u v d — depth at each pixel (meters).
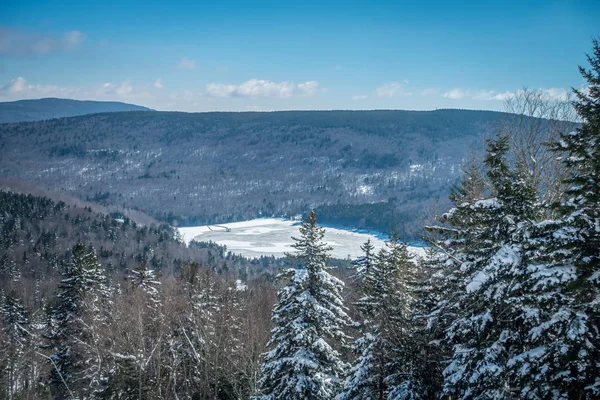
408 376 16.31
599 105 11.49
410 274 19.53
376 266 18.44
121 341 28.72
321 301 18.03
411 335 16.80
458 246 15.55
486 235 13.83
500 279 12.38
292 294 17.92
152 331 31.33
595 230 10.30
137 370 26.42
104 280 40.44
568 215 11.28
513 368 11.36
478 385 12.27
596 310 10.62
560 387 10.49
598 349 10.14
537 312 11.67
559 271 10.75
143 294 33.94
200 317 30.69
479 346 12.89
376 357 17.28
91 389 31.17
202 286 33.94
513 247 12.34
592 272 10.30
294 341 17.64
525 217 12.84
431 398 16.23
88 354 32.41
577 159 11.77
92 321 31.14
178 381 31.41
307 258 18.20
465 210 14.03
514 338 12.45
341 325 18.42
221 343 29.98
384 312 17.16
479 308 13.27
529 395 10.88
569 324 10.30
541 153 18.12
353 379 17.30
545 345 11.02
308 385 16.73
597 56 11.76
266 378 17.78
